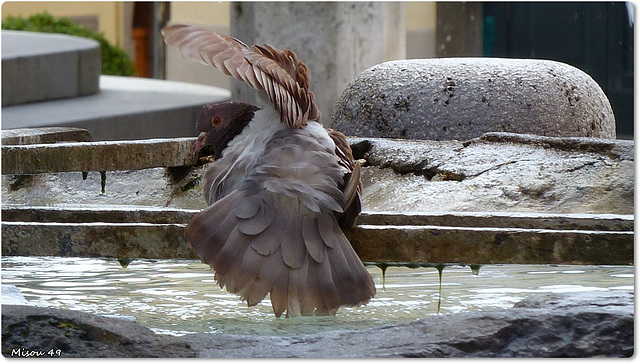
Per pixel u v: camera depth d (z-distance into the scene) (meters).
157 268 9.04
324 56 20.77
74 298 7.79
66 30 35.03
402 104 12.97
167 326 6.83
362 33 21.11
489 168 10.44
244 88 21.17
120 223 7.23
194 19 37.75
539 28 31.55
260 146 6.19
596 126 13.18
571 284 8.11
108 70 34.78
